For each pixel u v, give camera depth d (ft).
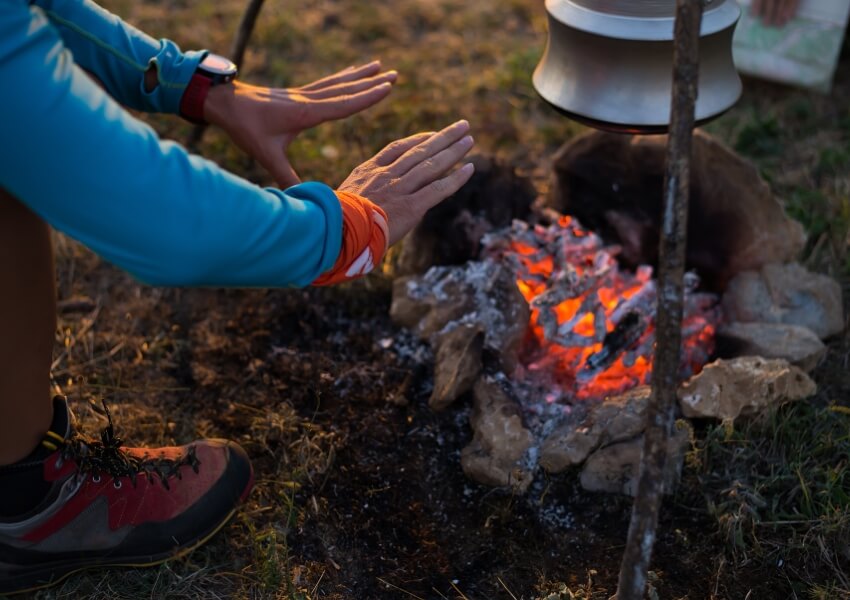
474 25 11.30
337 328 7.06
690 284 6.71
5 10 3.16
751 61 9.67
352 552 5.47
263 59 10.37
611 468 5.64
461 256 7.03
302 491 5.77
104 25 5.23
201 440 5.62
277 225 3.75
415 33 11.17
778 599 5.14
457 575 5.35
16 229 4.12
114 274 7.56
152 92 5.45
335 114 5.62
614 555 5.41
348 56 10.59
